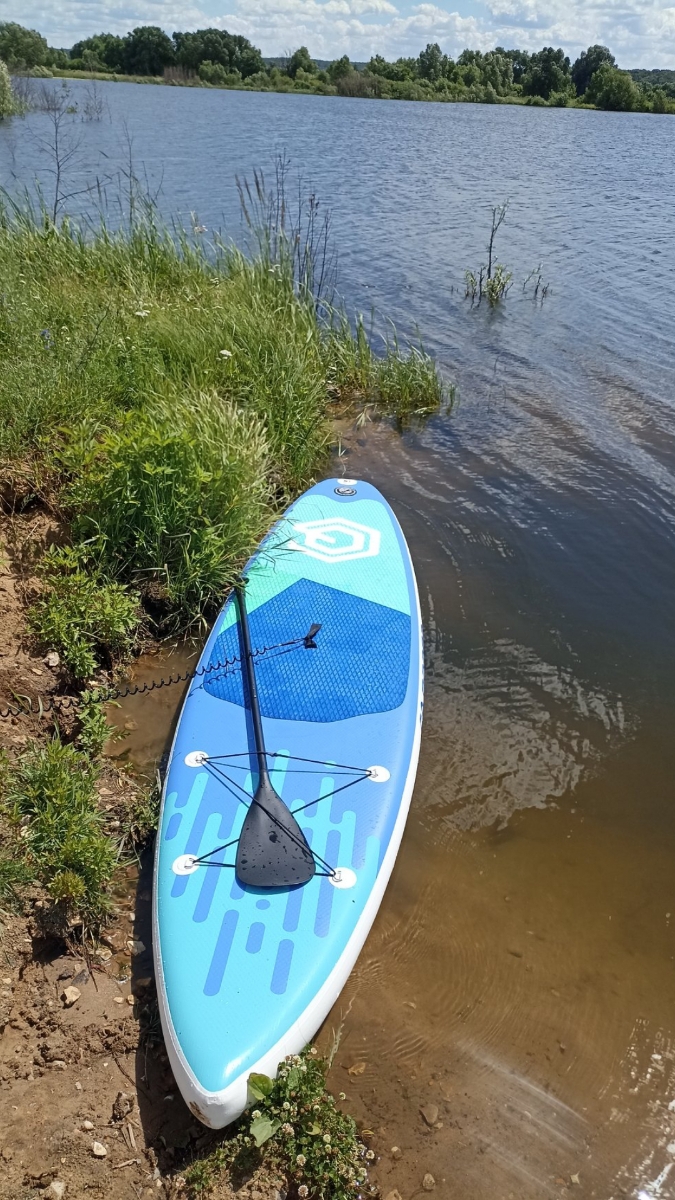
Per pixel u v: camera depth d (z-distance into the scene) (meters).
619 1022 3.04
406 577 5.03
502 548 5.71
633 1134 2.74
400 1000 3.06
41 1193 2.35
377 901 3.22
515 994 3.11
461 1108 2.76
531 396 7.94
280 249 8.79
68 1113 2.55
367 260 12.26
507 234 14.28
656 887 3.54
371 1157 2.60
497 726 4.31
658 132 40.84
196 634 4.80
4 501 4.81
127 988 2.94
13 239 8.40
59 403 5.37
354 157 23.81
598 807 3.90
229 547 5.06
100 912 3.14
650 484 6.46
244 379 6.66
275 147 24.81
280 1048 2.70
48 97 25.47
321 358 8.03
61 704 4.03
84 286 7.79
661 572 5.52
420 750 4.14
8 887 3.01
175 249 9.07
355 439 7.17
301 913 3.06
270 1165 2.50
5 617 4.22
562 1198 2.57
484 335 9.43
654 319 10.00
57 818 3.25
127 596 4.66
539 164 24.48
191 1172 2.46
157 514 4.78
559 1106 2.79
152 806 3.61
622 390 8.07
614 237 14.27
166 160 19.98
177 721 4.18
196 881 3.15
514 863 3.61
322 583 4.92
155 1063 2.74
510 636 4.93
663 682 4.65
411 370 7.87
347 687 4.11
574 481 6.51
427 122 39.94
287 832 3.31
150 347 6.41
